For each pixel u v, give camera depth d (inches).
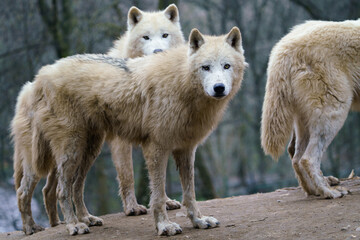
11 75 960.9
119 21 935.0
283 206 383.6
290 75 408.2
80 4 983.0
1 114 951.6
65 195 368.2
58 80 369.7
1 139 935.0
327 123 396.8
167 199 434.0
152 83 339.0
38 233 395.9
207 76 316.2
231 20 1193.4
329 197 385.1
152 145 337.4
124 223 388.2
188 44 330.6
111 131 377.4
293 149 453.4
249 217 356.8
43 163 386.9
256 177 1504.7
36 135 380.5
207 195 919.0
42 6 952.9
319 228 301.6
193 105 329.4
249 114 1279.5
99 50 924.0
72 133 367.2
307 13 1157.7
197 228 337.4
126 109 354.0
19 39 982.4
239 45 336.2
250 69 1221.7
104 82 361.1
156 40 486.9
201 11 1222.9
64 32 936.3
